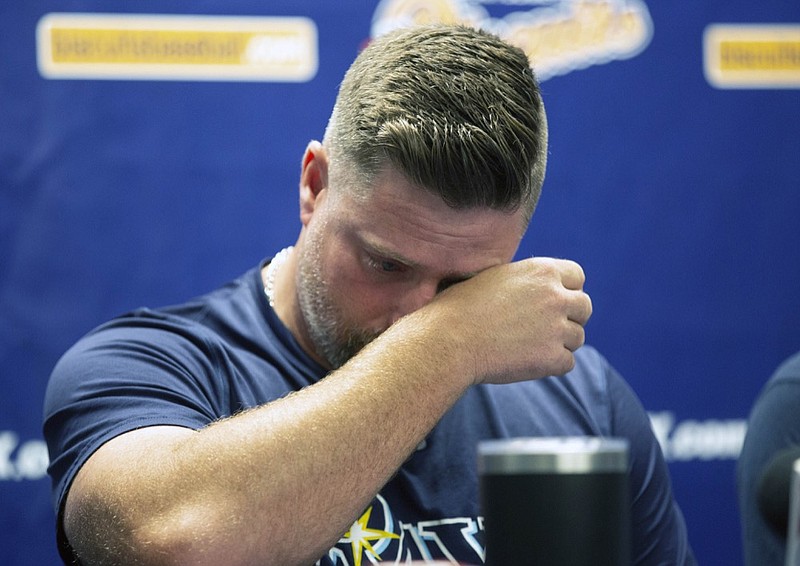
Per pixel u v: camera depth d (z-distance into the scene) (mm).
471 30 1852
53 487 1878
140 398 1821
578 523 850
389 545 1941
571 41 3484
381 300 1837
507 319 1759
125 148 3314
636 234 3531
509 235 1816
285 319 2088
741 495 2311
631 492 2148
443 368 1678
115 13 3295
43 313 3283
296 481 1562
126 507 1574
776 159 3584
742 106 3568
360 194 1771
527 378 1774
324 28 3373
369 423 1607
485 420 2105
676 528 2211
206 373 1992
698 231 3555
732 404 3564
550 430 2129
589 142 3506
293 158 3379
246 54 3352
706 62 3549
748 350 3574
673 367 3543
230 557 1532
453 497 2020
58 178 3289
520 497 855
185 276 3346
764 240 3584
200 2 3326
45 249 3287
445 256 1774
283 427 1596
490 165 1703
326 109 3385
